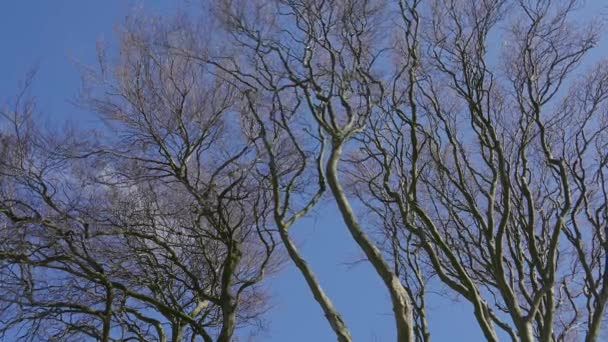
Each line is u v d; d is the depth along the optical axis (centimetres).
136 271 1393
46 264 1179
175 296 1447
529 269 1246
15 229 1173
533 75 1234
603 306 1057
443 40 1234
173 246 1341
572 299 1270
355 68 1103
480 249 1188
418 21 1157
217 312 1475
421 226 1283
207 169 1276
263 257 1509
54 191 1250
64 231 1200
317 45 1140
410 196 1111
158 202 1319
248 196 1273
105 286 1202
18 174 1223
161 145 1253
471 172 1205
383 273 816
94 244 1327
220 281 1416
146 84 1254
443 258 1297
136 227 1332
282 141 1169
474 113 1222
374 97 1200
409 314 790
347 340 819
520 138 1301
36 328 1220
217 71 1213
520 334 984
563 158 1200
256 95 1105
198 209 1250
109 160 1266
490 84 1177
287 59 1112
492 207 1131
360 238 842
